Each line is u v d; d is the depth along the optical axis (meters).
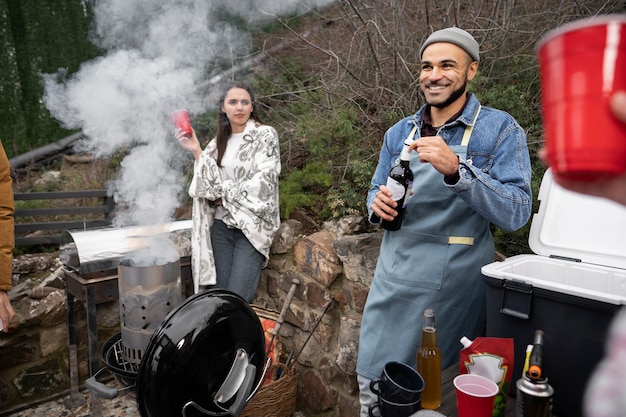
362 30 3.22
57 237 3.38
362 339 1.80
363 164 2.82
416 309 1.65
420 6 3.30
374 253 2.40
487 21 2.99
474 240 1.62
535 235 1.65
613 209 1.48
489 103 2.62
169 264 1.79
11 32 4.13
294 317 2.76
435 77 1.57
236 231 2.65
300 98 3.63
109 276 2.60
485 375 1.12
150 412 1.23
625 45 0.42
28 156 4.18
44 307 2.93
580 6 2.76
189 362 1.19
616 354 0.50
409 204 1.67
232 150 2.68
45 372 2.98
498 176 1.54
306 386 2.73
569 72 0.44
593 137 0.43
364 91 3.23
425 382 1.21
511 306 1.21
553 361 1.13
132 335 1.77
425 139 1.40
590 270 1.48
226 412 1.24
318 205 3.06
